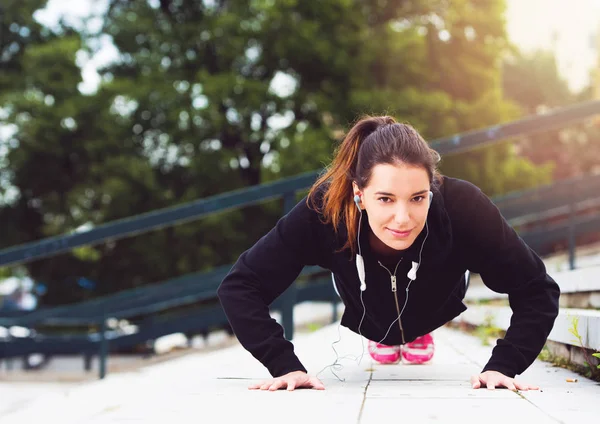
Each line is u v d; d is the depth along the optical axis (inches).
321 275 411.5
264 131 523.8
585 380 92.4
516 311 88.4
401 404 72.0
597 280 126.1
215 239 481.4
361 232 85.0
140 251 495.8
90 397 119.3
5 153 493.7
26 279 604.4
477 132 178.7
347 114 480.4
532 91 989.8
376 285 89.4
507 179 540.4
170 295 239.5
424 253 84.7
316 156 457.1
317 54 496.7
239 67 530.3
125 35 529.0
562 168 965.8
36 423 98.3
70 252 524.1
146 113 501.7
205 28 517.0
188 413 68.5
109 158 491.8
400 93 492.7
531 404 71.6
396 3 550.6
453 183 87.4
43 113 490.6
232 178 502.9
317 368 111.0
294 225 88.2
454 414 66.1
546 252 381.7
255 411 69.1
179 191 521.0
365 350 137.3
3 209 542.6
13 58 566.3
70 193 503.8
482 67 548.4
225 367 118.3
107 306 237.0
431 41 544.7
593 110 182.4
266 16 503.5
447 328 203.3
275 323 87.9
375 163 75.4
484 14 550.0
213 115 486.9
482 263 87.7
